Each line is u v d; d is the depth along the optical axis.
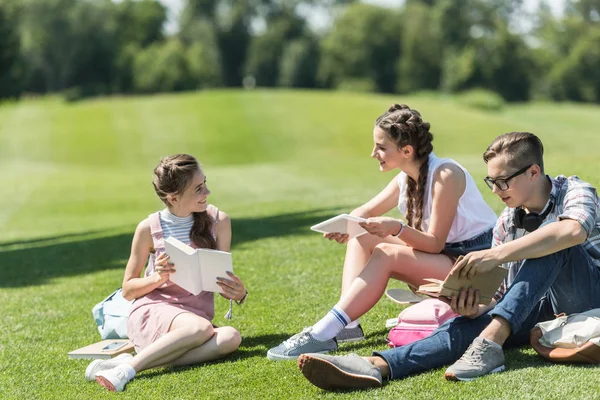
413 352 3.45
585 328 3.37
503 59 81.25
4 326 5.53
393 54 86.94
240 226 9.62
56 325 5.41
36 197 19.53
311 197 13.55
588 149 30.58
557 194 3.62
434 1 94.69
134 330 4.15
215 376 3.73
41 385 3.94
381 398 3.19
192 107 36.47
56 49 80.19
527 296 3.40
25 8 77.88
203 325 3.96
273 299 5.45
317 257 6.88
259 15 95.69
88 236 11.20
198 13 94.06
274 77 91.75
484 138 32.00
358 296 3.86
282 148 30.78
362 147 30.80
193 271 3.99
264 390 3.47
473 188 4.12
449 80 82.00
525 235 3.65
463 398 3.09
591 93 80.12
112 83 83.94
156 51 85.38
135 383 3.73
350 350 3.98
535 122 42.94
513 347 3.74
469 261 3.43
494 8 87.75
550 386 3.11
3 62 48.09
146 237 4.26
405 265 3.86
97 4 86.19
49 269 8.45
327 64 88.38
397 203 4.43
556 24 85.19
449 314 3.85
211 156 30.00
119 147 30.97
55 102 59.75
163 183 4.14
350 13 87.88
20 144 31.78
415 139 4.04
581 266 3.53
